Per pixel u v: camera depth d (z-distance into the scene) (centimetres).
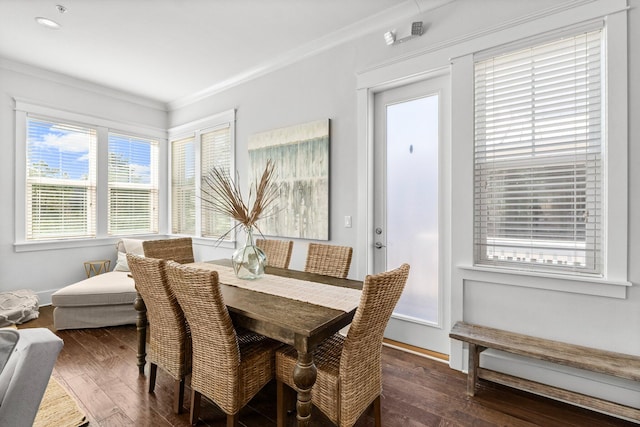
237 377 153
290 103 338
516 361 209
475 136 227
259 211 226
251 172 373
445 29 237
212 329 151
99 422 173
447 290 250
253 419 179
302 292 189
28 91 362
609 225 181
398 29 260
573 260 196
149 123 477
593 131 189
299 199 325
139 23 274
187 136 466
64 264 393
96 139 420
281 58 338
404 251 273
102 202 426
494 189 222
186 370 180
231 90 403
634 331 176
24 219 363
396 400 195
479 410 185
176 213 490
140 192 471
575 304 192
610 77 179
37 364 97
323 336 143
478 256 229
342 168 297
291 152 332
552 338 198
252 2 246
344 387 140
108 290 309
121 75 385
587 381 188
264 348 174
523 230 212
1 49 321
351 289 196
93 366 234
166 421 174
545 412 184
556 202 201
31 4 247
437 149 256
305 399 140
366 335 143
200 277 141
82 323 305
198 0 243
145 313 226
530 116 208
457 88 231
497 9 215
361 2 246
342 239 297
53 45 312
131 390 204
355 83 287
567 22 191
